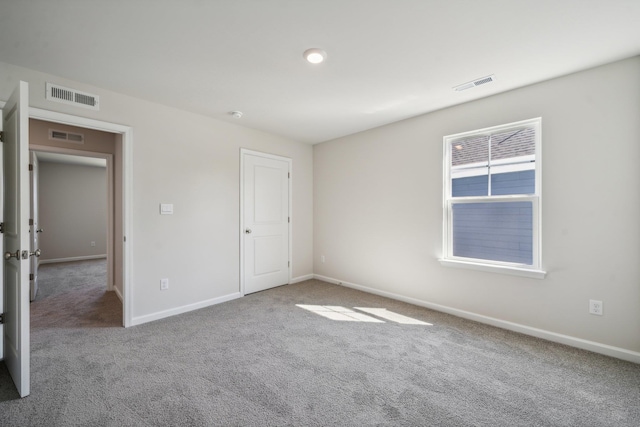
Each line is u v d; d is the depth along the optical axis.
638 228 2.12
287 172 4.36
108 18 1.70
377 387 1.83
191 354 2.24
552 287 2.49
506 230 2.81
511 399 1.72
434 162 3.26
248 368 2.04
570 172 2.38
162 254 3.03
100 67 2.27
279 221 4.25
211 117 3.42
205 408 1.63
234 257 3.67
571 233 2.39
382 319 2.98
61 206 6.30
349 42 1.96
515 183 2.75
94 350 2.29
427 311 3.22
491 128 2.84
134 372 1.98
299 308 3.32
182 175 3.18
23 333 1.71
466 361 2.15
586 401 1.70
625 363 2.11
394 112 3.27
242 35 1.88
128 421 1.53
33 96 2.30
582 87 2.32
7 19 1.69
